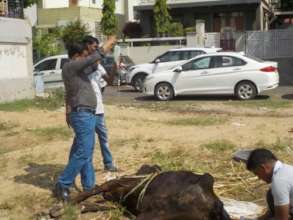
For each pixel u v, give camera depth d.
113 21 34.91
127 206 6.86
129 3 42.47
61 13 36.47
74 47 7.34
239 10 35.41
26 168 9.58
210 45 29.67
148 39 31.39
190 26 36.59
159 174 6.57
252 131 12.31
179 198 6.05
